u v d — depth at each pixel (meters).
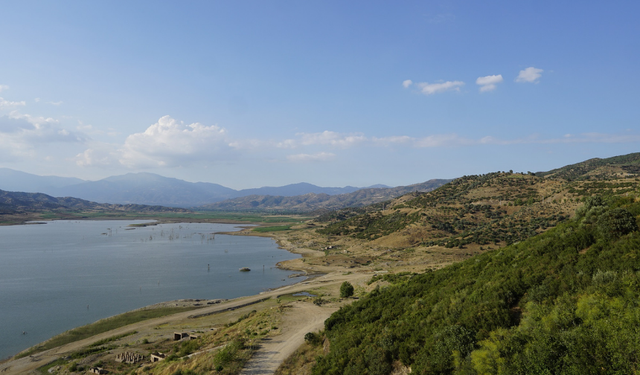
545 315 18.64
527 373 14.98
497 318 20.98
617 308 15.92
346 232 192.00
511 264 30.38
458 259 99.75
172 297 82.62
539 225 112.81
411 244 134.12
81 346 50.94
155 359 40.81
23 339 56.12
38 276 101.69
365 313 36.53
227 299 79.25
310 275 108.31
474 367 17.03
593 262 22.97
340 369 25.05
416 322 26.12
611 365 13.80
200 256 146.75
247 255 151.50
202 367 31.34
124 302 77.56
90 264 122.12
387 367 22.45
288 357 32.50
